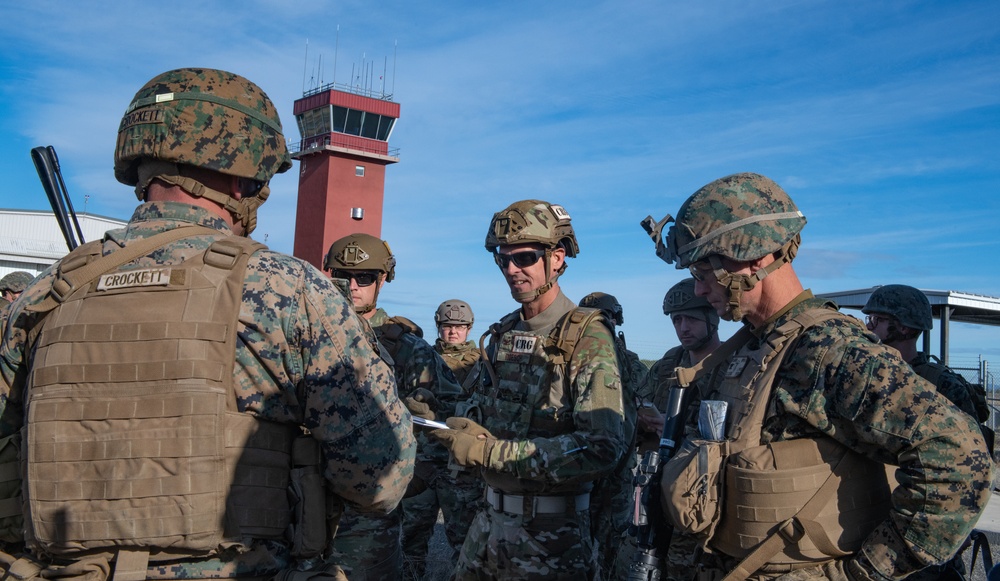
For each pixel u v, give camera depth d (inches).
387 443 85.7
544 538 150.4
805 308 107.0
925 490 90.2
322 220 1905.8
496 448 145.9
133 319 77.4
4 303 259.0
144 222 86.5
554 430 153.8
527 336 161.8
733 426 103.2
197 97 86.2
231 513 76.5
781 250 108.5
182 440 74.9
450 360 327.9
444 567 270.5
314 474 83.6
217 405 76.4
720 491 101.8
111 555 75.9
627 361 161.9
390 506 89.0
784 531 96.1
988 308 464.8
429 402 184.9
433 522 260.5
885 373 92.7
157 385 75.8
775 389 100.8
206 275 80.0
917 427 90.3
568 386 153.3
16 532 82.7
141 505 74.0
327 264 215.8
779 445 98.1
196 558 76.7
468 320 334.0
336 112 1895.9
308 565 96.1
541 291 162.7
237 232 94.5
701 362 119.3
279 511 80.3
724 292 110.6
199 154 85.3
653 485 113.0
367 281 216.4
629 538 178.9
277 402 81.3
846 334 97.7
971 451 90.0
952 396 175.0
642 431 168.7
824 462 97.3
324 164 1918.1
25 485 79.5
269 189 95.1
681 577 162.1
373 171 1956.2
